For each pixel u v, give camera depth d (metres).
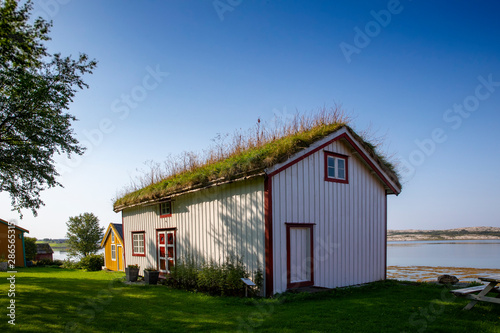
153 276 13.96
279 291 9.68
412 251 46.34
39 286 12.10
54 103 11.07
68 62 11.16
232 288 10.12
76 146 12.18
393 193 14.20
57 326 6.57
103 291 11.59
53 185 11.93
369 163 12.93
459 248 53.31
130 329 6.60
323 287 10.83
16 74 10.01
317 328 6.41
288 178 10.36
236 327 6.65
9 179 11.66
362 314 7.41
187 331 6.45
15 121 10.58
